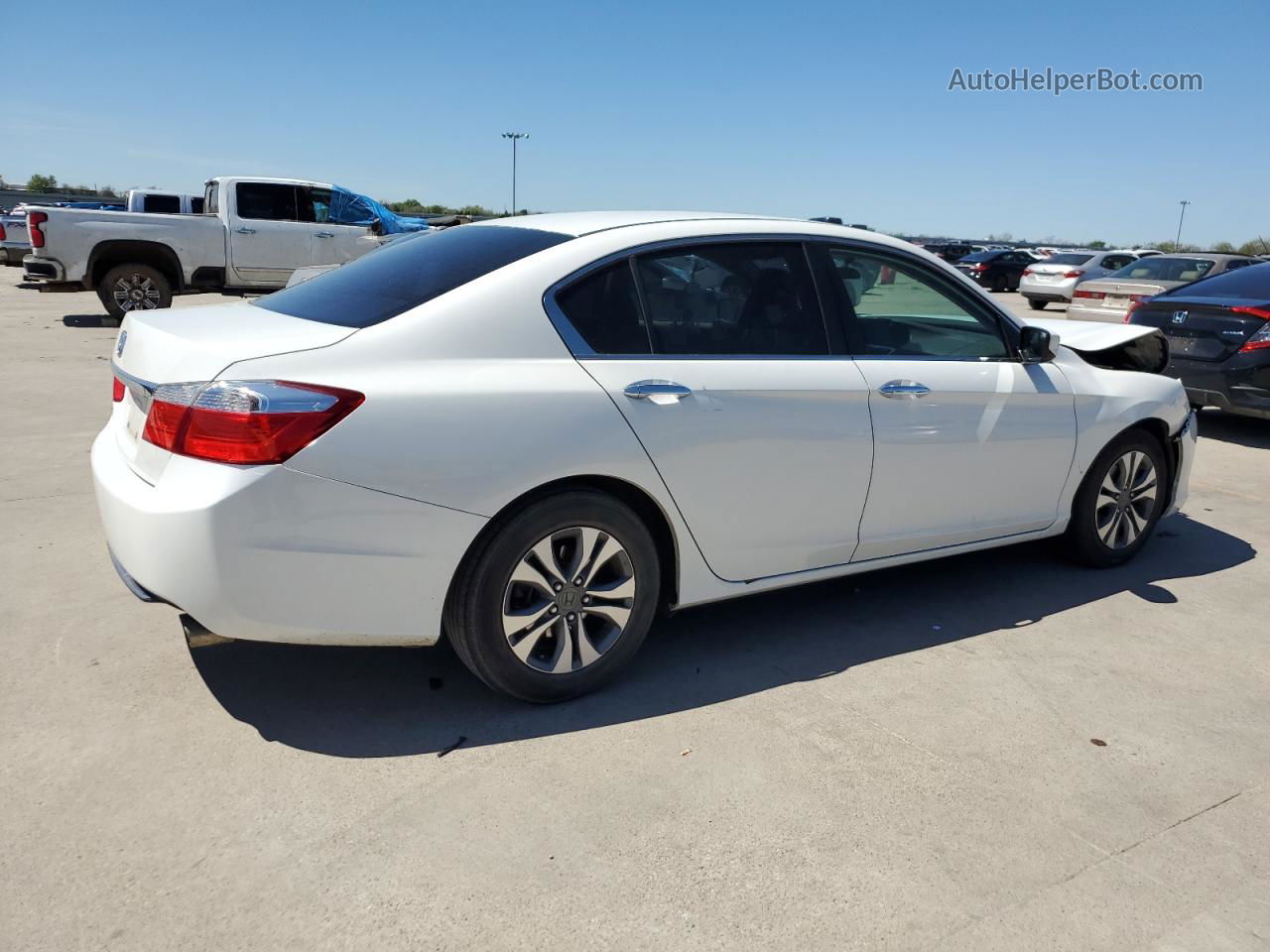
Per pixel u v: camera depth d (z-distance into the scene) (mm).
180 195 20641
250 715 3105
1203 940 2285
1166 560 4980
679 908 2311
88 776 2736
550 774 2844
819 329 3639
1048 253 32062
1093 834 2664
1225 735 3229
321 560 2736
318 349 2814
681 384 3223
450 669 3479
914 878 2453
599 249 3252
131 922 2199
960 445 3938
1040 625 4082
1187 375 7809
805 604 4230
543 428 2953
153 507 2713
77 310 15305
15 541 4551
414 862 2436
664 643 3785
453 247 3459
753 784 2824
